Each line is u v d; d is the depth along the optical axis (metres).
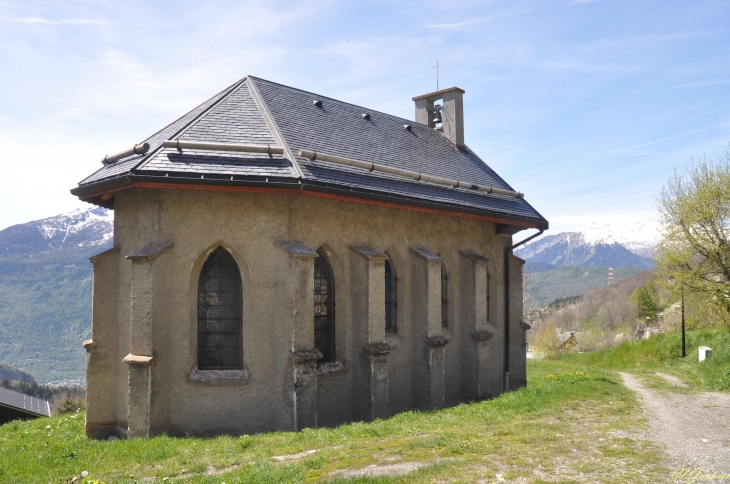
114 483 7.99
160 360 11.54
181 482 7.91
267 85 16.23
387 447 9.41
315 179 12.01
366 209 14.39
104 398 12.69
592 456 8.77
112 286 12.98
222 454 9.61
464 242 17.70
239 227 12.23
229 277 12.45
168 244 11.80
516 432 10.33
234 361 12.36
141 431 11.16
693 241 25.14
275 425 12.20
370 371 13.26
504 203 18.83
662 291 28.61
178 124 15.06
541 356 41.62
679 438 10.22
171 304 11.85
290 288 11.86
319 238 13.14
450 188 16.84
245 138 13.05
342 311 13.69
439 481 7.41
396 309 15.38
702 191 24.78
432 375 14.94
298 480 7.73
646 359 28.16
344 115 17.44
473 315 17.02
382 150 16.61
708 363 21.67
